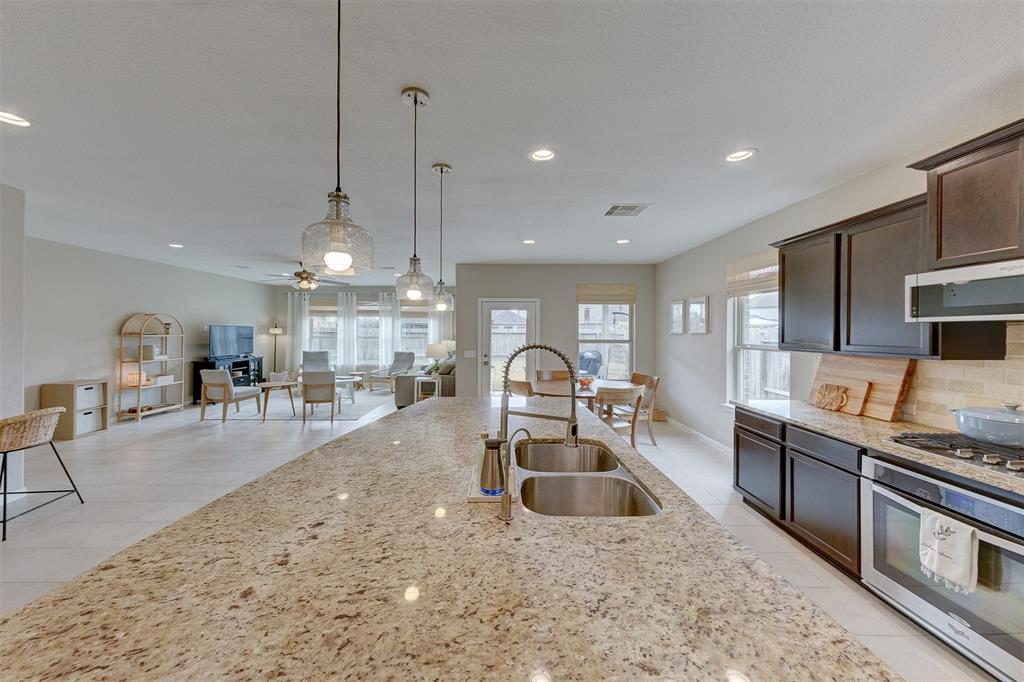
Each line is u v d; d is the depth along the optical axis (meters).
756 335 4.30
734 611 0.75
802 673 0.60
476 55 1.69
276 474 1.52
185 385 7.34
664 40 1.60
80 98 2.00
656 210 3.75
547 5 1.43
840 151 2.54
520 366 6.57
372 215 3.94
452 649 0.65
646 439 5.16
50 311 5.17
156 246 5.49
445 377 7.15
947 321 1.92
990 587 1.51
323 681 0.58
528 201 3.51
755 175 2.94
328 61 1.73
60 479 3.74
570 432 1.62
